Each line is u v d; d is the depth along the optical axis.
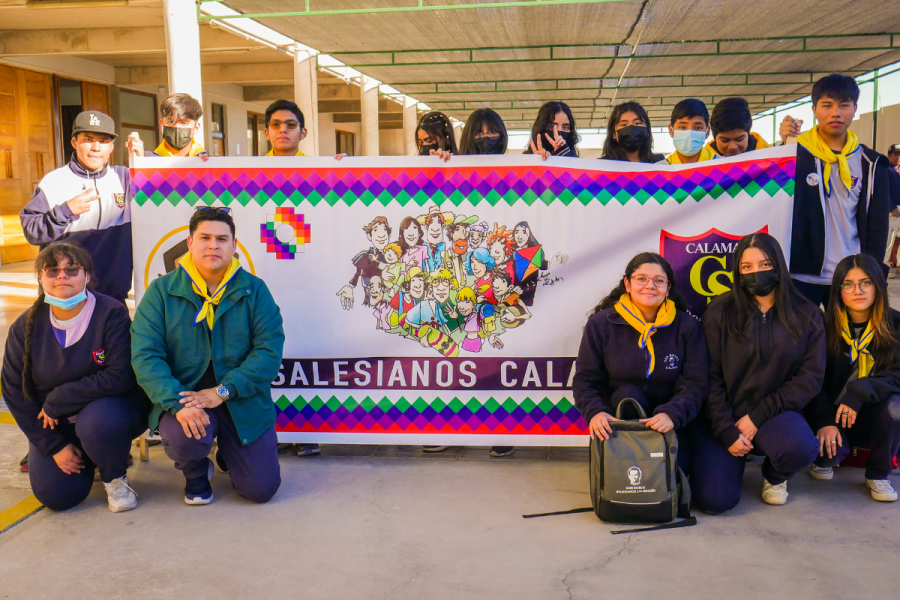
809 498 3.24
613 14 9.24
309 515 3.10
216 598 2.44
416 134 4.38
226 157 3.72
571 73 14.64
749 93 18.09
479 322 3.69
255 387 3.13
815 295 3.74
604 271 3.66
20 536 2.91
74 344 3.11
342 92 17.73
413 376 3.73
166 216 3.76
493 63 13.07
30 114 12.57
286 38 11.08
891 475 3.47
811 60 13.31
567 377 3.69
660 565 2.63
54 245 3.07
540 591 2.46
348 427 3.77
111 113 14.65
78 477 3.17
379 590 2.48
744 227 3.60
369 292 3.72
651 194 3.62
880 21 9.89
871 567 2.59
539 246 3.66
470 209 3.66
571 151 4.07
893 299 8.32
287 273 3.74
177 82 6.33
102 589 2.50
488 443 3.74
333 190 3.69
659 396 3.26
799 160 3.61
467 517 3.06
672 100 20.16
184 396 3.04
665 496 2.91
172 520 3.06
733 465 3.09
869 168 3.63
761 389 3.14
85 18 10.44
